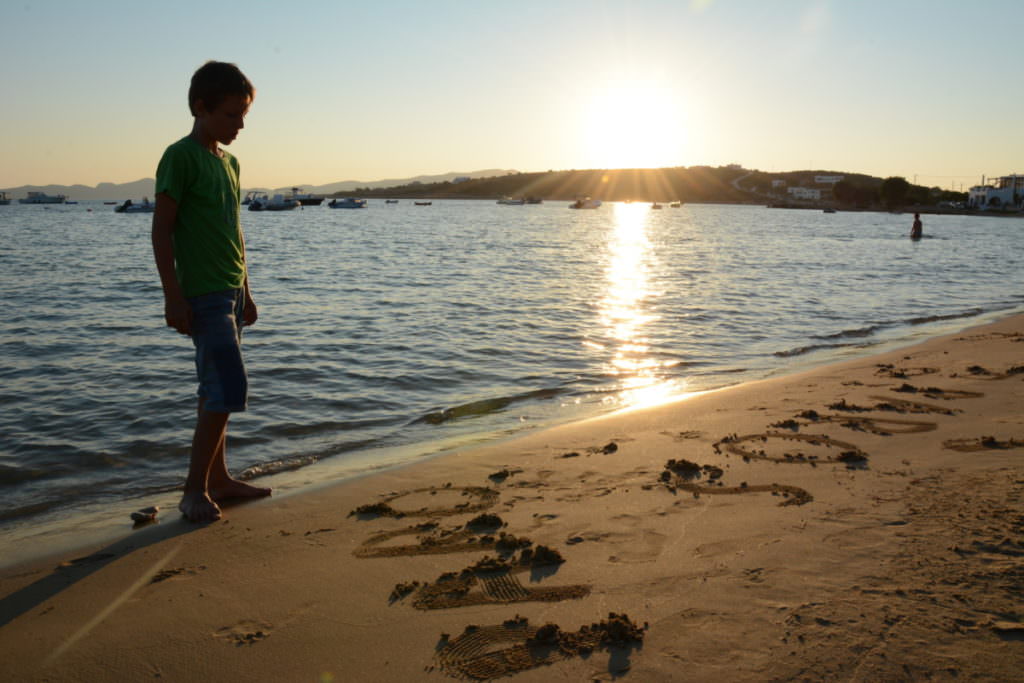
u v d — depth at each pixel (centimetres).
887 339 1112
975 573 286
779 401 664
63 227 5494
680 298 1545
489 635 269
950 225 7494
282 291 1605
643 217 9981
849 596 277
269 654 263
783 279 1995
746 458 488
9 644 277
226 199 394
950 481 406
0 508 450
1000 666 226
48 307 1330
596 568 322
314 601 304
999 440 494
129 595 316
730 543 340
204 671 254
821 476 439
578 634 265
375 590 312
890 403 634
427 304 1409
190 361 880
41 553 371
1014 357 870
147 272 2009
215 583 326
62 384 762
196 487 415
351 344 999
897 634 247
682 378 834
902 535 330
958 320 1328
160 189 365
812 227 6756
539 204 17625
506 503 418
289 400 712
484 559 338
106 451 559
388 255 2822
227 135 394
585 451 523
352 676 247
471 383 799
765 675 231
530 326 1165
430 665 252
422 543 364
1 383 764
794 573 301
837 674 228
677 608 280
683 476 454
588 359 933
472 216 9706
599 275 2045
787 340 1098
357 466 520
